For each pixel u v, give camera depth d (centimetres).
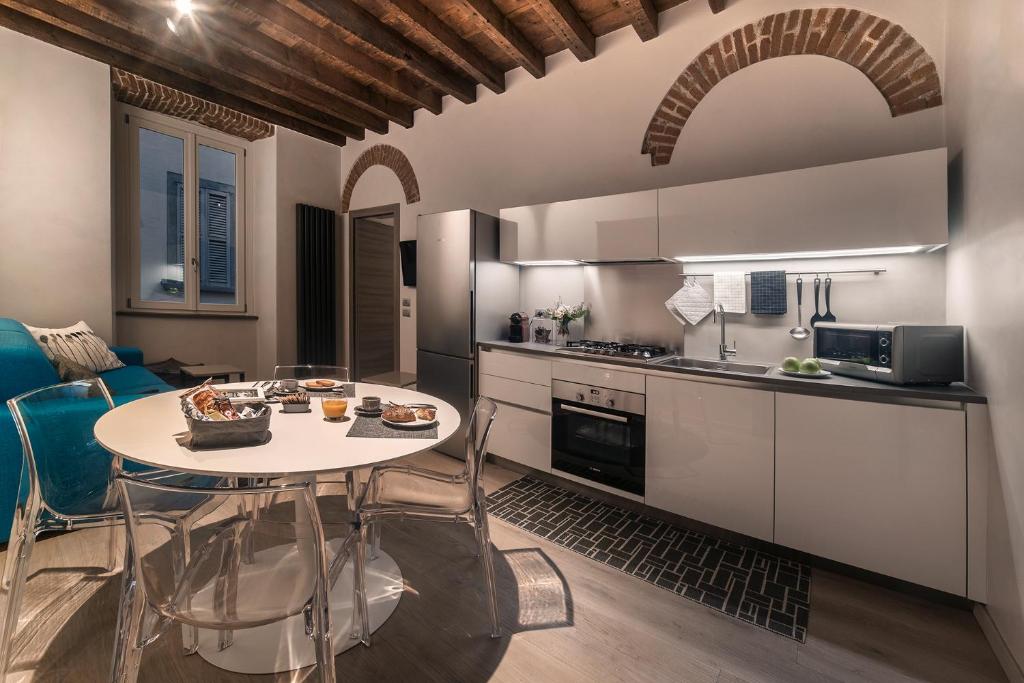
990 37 168
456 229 349
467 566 213
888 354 197
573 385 290
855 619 179
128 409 175
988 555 171
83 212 353
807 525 209
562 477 298
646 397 257
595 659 158
